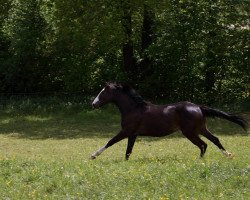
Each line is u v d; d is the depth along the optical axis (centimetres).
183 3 3122
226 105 3188
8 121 2956
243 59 3197
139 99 1566
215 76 3250
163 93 3331
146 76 3341
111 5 3098
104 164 1377
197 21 3088
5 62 3372
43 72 3456
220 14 3141
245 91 3284
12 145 2262
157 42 3138
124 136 1564
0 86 3450
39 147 2197
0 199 1080
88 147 2161
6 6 3641
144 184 1116
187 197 1023
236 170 1191
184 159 1491
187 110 1523
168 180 1128
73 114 3119
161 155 1716
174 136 2462
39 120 2995
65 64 3412
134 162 1406
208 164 1246
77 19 3134
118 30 3114
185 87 3256
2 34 3522
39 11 3325
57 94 3469
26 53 3325
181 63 3189
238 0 3127
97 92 3453
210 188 1080
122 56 3453
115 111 3125
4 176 1253
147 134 1556
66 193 1092
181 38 3109
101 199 1036
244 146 1981
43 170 1266
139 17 3359
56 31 3225
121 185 1113
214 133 2547
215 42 3178
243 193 1055
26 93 3488
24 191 1125
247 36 3177
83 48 3328
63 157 1827
